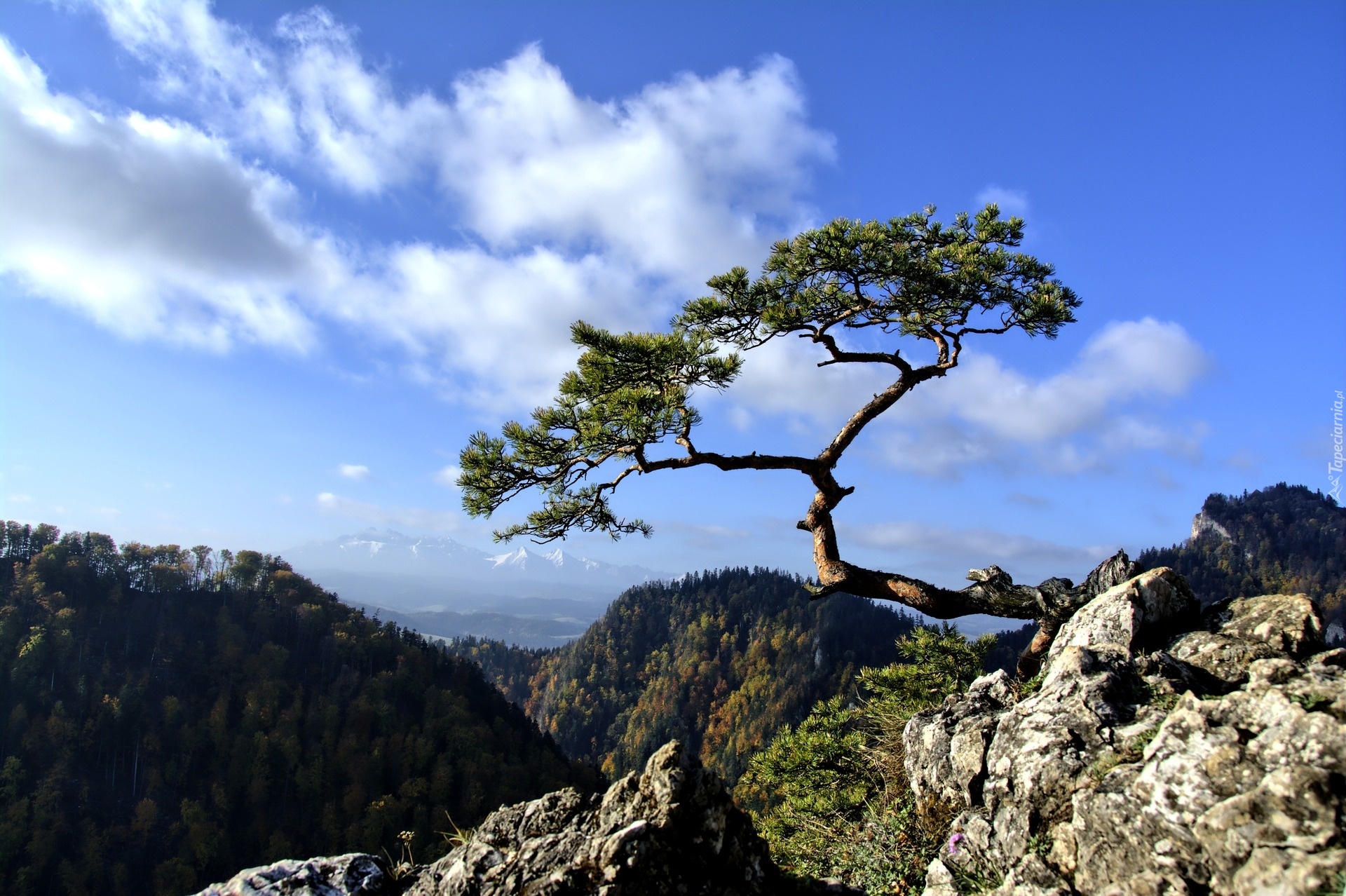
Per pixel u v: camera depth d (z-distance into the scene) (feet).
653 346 29.40
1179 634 21.80
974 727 21.97
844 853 25.25
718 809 15.15
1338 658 16.87
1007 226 33.96
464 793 411.54
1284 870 12.82
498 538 32.78
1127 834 15.48
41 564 538.88
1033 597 29.73
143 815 386.32
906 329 34.42
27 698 435.94
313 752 435.94
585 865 14.43
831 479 34.12
